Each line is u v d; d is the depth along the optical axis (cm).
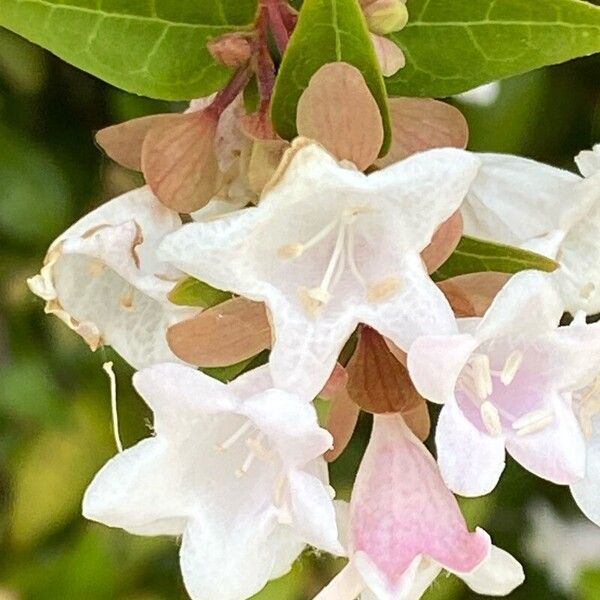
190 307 16
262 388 15
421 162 14
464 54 16
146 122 16
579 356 15
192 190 16
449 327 14
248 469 15
